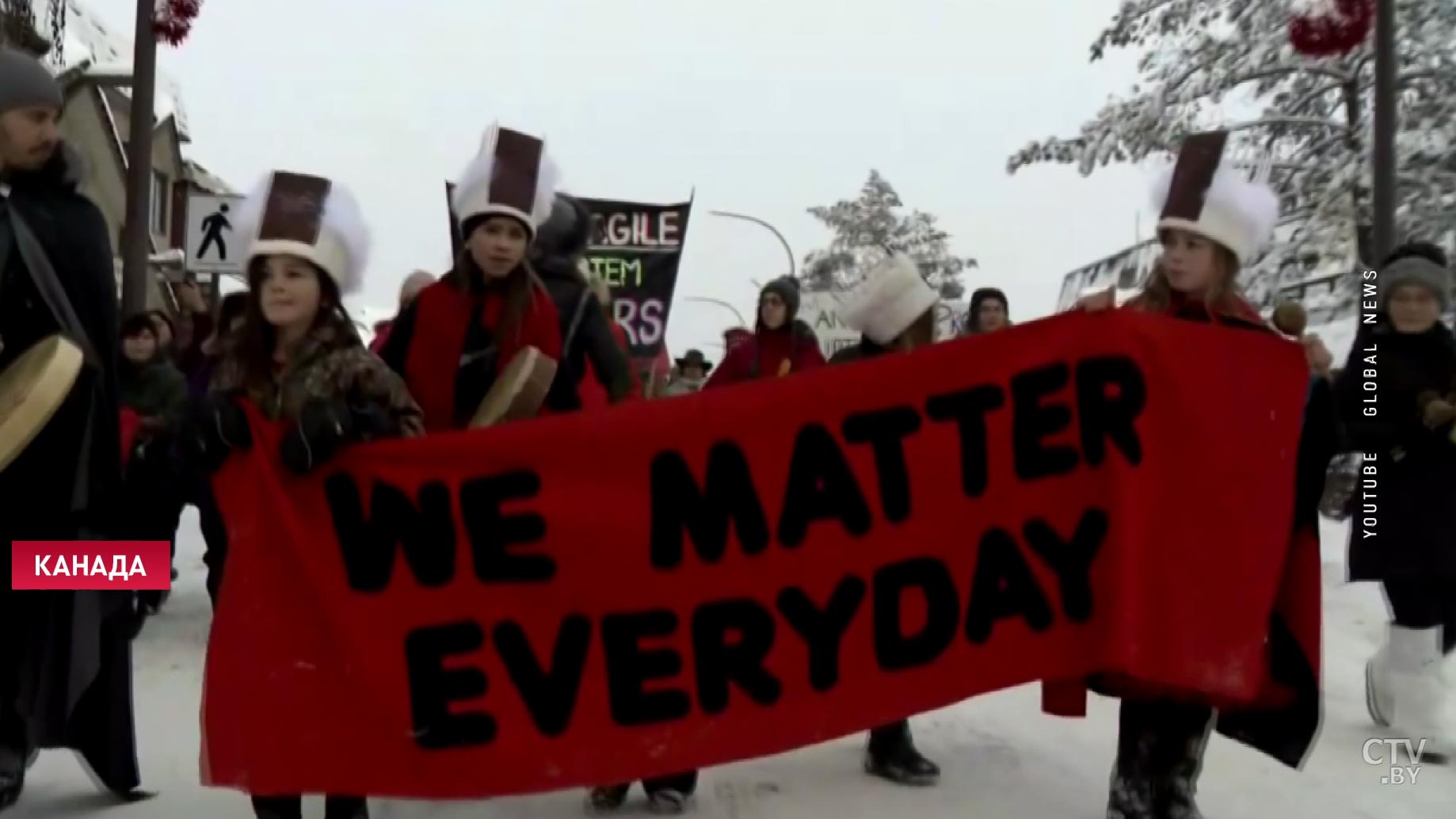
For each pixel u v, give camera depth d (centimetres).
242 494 361
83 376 407
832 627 381
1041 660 382
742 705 377
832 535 384
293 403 356
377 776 358
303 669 356
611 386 468
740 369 746
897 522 386
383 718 359
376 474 366
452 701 365
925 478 388
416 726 362
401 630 364
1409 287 528
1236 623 378
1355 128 1558
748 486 382
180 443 378
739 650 378
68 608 400
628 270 1074
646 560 377
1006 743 538
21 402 369
